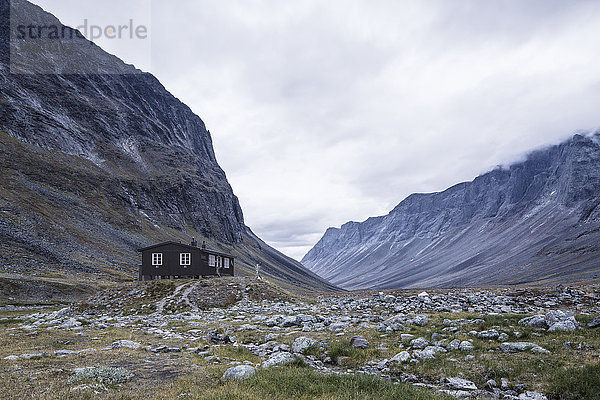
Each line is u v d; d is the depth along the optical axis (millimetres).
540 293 41312
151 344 20609
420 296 42625
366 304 40969
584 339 16859
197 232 199000
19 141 145750
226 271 73312
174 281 49812
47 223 98500
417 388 12344
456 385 13438
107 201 149375
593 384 12094
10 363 14672
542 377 13391
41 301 53656
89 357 16250
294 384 11984
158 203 187500
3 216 88062
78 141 183750
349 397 10922
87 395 10562
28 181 120938
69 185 138250
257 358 17562
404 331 22312
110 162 193625
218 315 35438
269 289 50938
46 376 12625
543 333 18688
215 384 12133
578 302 34500
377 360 17031
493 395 12562
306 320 28453
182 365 15008
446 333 20719
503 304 36125
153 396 10703
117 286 49031
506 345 16688
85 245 99188
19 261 71312
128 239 123375
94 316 38188
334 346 18906
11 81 181375
